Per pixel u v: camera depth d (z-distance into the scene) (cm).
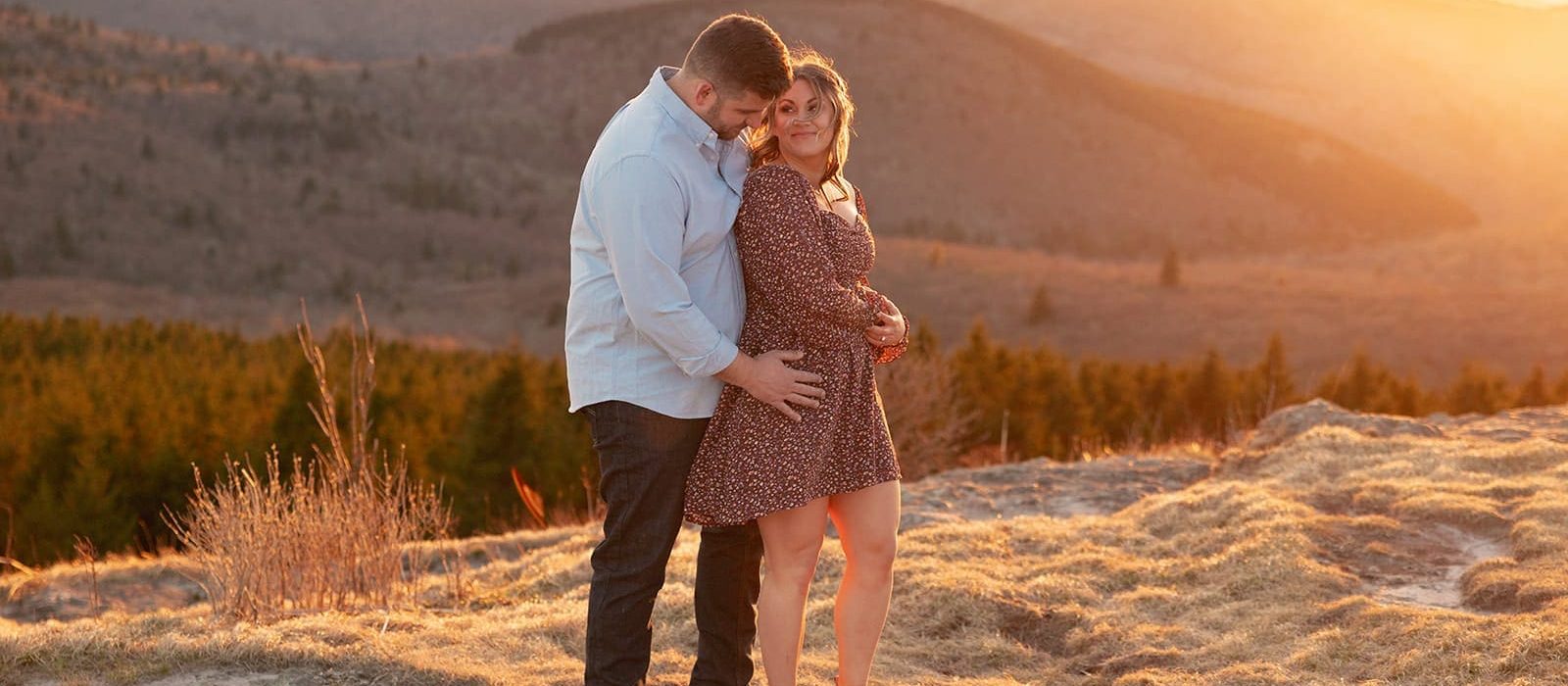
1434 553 464
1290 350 5288
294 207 9556
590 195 286
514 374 1370
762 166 306
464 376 2180
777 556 309
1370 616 392
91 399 1521
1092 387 1902
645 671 315
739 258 302
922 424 1020
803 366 299
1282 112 19575
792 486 294
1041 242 12131
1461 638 361
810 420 297
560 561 567
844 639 315
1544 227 9206
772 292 296
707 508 299
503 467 1344
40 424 1269
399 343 2600
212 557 473
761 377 288
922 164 13650
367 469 524
